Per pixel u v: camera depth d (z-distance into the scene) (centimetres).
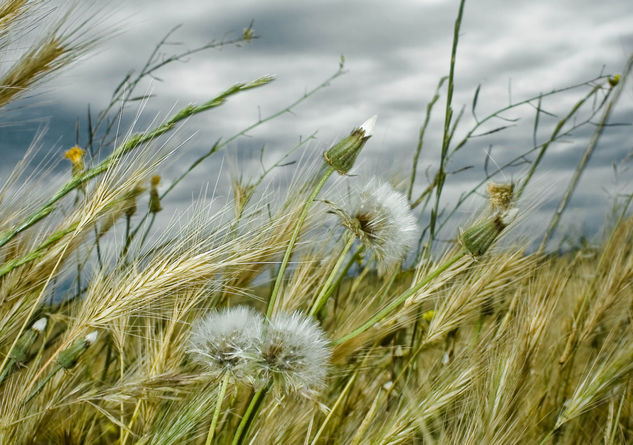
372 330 61
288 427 60
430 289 62
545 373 70
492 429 58
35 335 57
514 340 63
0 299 56
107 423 64
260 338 50
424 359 74
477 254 55
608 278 70
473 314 65
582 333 69
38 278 57
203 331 51
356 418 65
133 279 54
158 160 56
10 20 56
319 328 53
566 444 66
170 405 57
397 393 66
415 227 57
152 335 59
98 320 53
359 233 55
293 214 59
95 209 54
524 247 66
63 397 55
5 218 56
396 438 57
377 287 68
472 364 60
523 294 68
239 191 69
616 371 61
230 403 57
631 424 69
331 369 59
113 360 68
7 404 54
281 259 59
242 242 55
